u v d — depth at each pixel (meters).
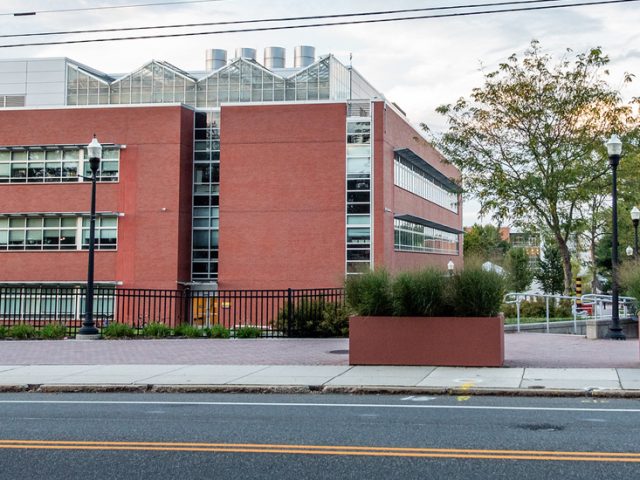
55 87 59.41
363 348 14.96
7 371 14.63
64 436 8.68
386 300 14.93
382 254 43.59
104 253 45.34
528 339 20.84
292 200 44.75
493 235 72.06
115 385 12.77
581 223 33.34
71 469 7.13
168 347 19.38
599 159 32.44
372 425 9.27
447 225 64.88
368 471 6.96
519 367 14.34
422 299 14.61
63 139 46.03
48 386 12.80
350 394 12.14
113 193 45.66
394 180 47.28
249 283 44.72
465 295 14.58
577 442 8.16
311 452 7.74
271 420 9.69
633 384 12.04
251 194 45.12
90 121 46.06
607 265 66.44
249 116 45.50
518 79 33.12
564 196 31.98
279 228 44.72
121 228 45.44
